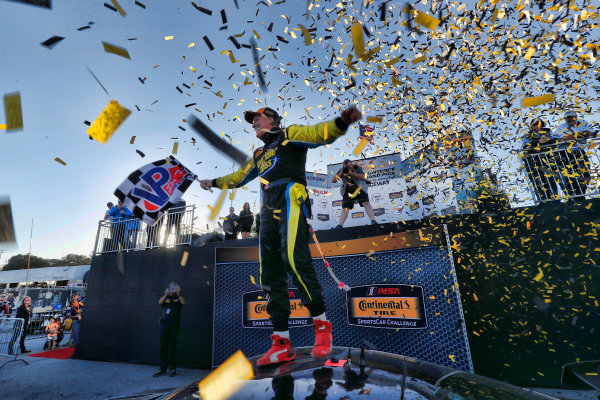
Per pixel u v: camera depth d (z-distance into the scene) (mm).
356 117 1266
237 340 5031
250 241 5672
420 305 4055
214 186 2145
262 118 1841
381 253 4473
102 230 7332
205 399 1119
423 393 1017
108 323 6453
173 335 5121
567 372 1678
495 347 3963
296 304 4832
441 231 4121
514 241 4180
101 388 4414
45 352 7438
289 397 1017
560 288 3881
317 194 8680
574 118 4355
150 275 6383
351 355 1392
